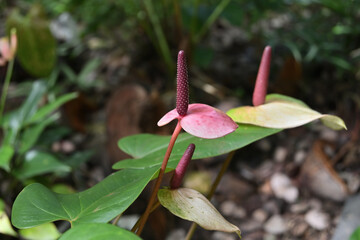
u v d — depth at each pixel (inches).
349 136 59.0
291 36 71.6
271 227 50.6
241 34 80.7
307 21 70.9
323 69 68.5
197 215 24.5
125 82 70.7
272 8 67.8
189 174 56.3
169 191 25.3
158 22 71.1
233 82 70.0
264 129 27.8
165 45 68.6
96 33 81.4
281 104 28.2
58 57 74.1
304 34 66.4
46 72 52.2
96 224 21.5
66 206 24.6
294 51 64.6
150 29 74.8
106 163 56.5
